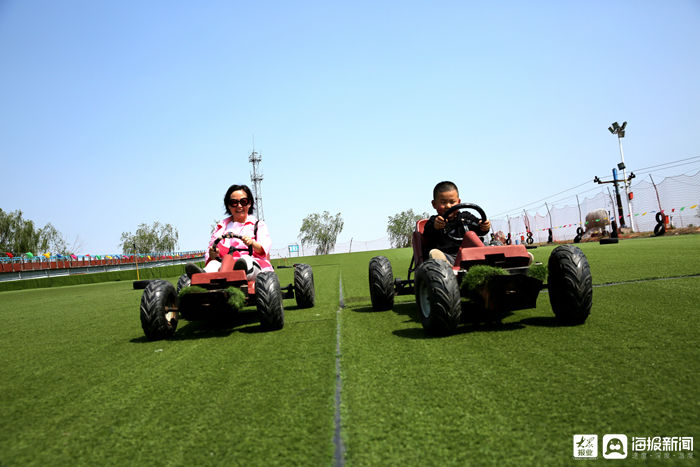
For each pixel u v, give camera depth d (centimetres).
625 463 132
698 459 132
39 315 784
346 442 161
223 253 485
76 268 4306
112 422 202
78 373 305
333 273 1420
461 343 301
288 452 156
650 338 277
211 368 288
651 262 782
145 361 327
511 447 148
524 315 394
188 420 197
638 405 175
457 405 189
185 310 388
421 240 455
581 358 244
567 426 161
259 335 399
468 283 323
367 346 317
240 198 496
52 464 162
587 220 2795
